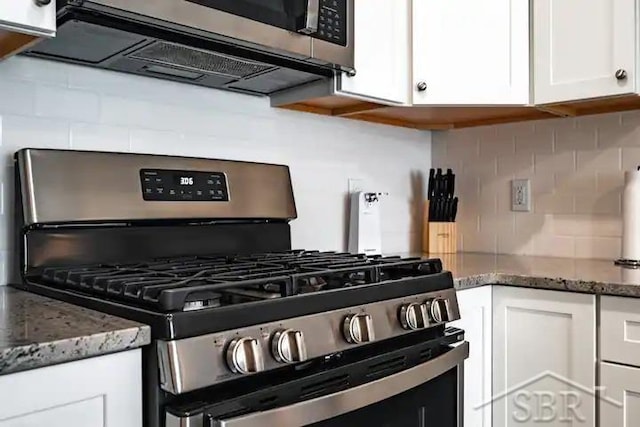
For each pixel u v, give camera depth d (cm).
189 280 100
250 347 89
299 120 191
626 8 165
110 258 134
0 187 128
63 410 77
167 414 84
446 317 130
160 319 84
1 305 100
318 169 197
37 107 134
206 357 85
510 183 223
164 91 157
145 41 125
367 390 107
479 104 181
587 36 172
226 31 126
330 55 150
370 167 216
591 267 176
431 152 242
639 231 183
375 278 121
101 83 145
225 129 170
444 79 179
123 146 148
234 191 160
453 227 229
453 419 137
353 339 105
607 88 167
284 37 138
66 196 128
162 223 144
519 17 181
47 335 78
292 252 166
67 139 138
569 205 209
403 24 179
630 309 142
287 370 99
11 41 112
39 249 124
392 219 226
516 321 163
